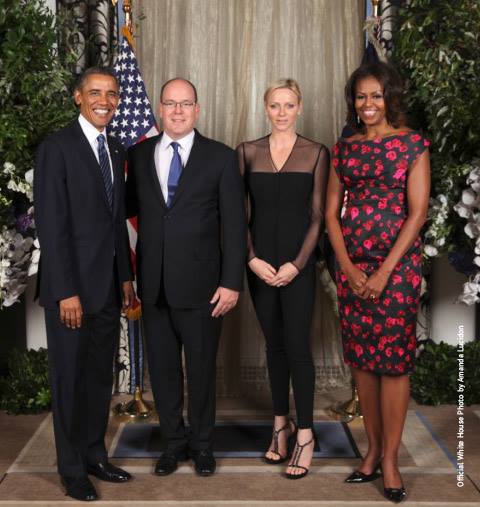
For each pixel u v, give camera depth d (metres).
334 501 2.71
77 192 2.62
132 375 3.99
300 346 2.93
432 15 3.18
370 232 2.68
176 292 2.78
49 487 2.84
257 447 3.24
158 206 2.79
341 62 3.90
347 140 2.76
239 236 2.80
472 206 3.11
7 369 3.87
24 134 3.10
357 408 3.62
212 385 2.94
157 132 3.58
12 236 3.27
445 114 3.14
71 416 2.71
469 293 3.20
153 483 2.87
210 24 3.88
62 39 3.68
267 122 3.93
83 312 2.64
